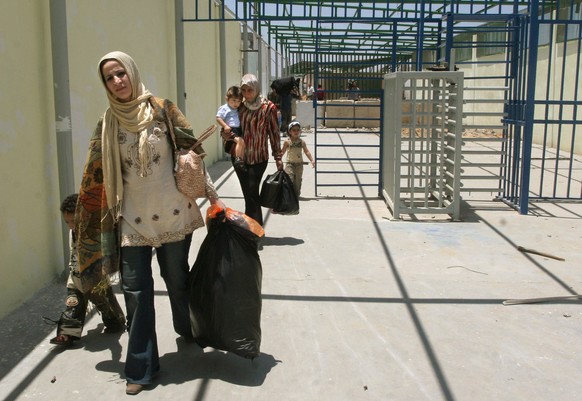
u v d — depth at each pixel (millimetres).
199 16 11602
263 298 4922
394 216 7875
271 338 4164
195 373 3662
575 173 12703
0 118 4312
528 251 6297
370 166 13359
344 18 9352
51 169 5098
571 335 4234
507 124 9211
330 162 14117
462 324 4418
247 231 3611
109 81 3309
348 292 5078
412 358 3871
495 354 3932
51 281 5133
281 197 6855
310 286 5227
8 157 4438
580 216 8109
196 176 3537
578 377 3631
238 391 3451
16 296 4605
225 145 6461
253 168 6441
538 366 3770
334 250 6383
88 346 4035
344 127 24531
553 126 17547
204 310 3605
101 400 3357
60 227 5238
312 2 11031
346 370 3709
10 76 4438
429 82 7594
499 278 5465
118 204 3400
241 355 3559
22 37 4590
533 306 4773
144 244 3447
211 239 3623
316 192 9648
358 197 9594
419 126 7742
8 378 3598
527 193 8203
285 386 3516
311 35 17328
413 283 5316
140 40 7844
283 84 16906
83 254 3619
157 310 4656
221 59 13734
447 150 8367
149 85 8336
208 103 12688
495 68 21344
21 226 4645
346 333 4250
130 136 3406
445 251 6355
